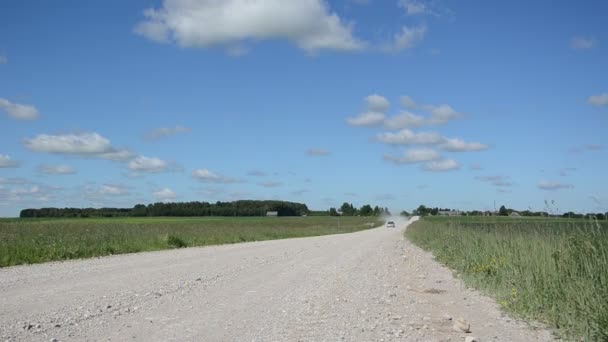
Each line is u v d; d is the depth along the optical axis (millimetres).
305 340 8188
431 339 8492
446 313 10797
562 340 8523
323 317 10000
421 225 48094
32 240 24062
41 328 8602
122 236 30203
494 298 12586
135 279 14758
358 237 50469
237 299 11742
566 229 12859
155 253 25359
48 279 14664
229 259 21859
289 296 12312
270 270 17766
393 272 18359
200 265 19078
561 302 9609
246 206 158875
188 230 43312
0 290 12539
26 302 10883
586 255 10555
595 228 11016
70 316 9531
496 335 8898
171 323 9188
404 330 9086
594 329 8172
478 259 16656
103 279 14711
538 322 9891
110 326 8883
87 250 23609
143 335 8297
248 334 8508
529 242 13969
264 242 38781
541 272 11266
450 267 20062
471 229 22141
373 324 9508
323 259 22734
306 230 67188
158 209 140000
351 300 12023
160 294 12141
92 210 121000
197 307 10695
